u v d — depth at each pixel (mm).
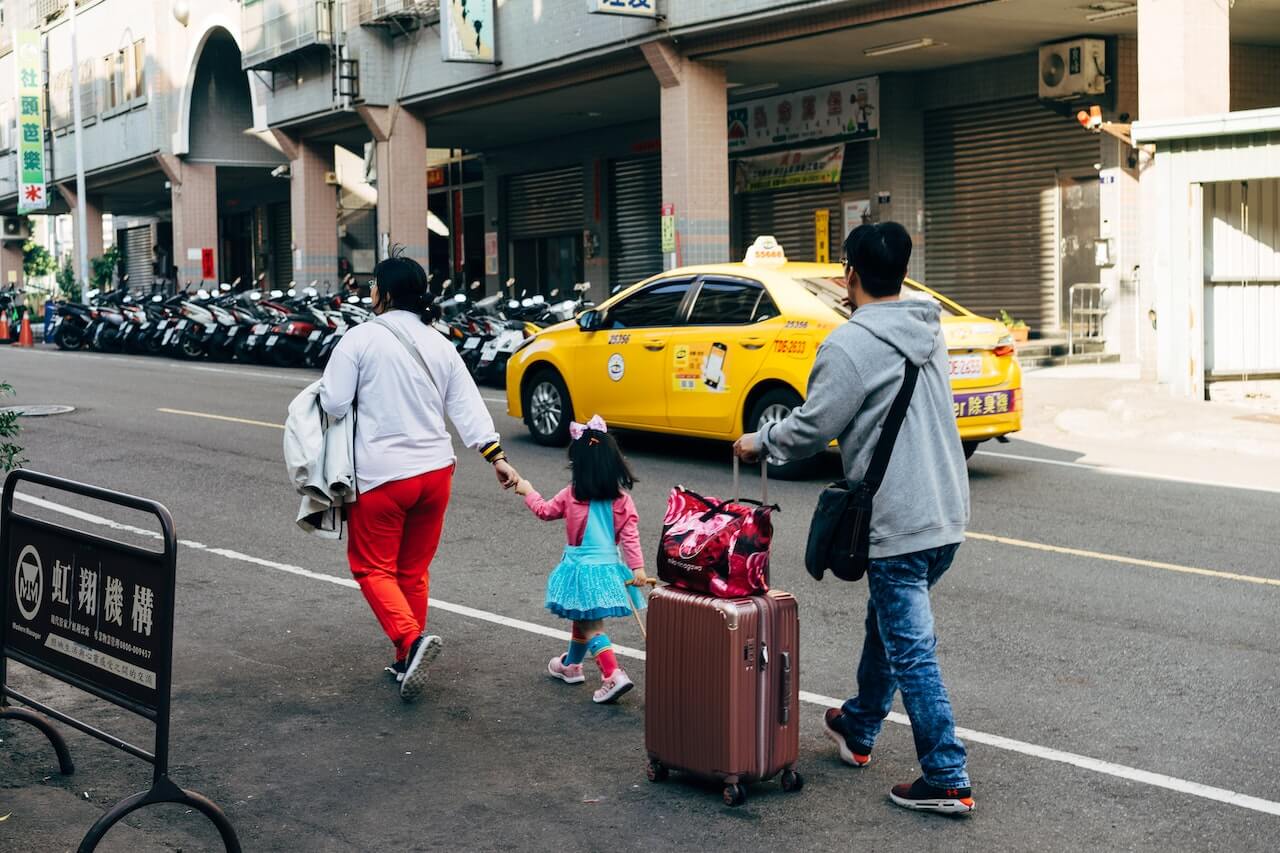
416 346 5789
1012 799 4559
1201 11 14750
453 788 4727
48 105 45438
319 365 22797
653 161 26891
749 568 4496
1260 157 14195
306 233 31266
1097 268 19453
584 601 5516
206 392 17922
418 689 5574
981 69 20578
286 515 9617
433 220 34219
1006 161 20609
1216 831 4277
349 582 7723
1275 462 11516
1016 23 17656
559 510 5664
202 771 4891
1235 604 6980
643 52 19719
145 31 37312
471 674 6043
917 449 4359
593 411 12289
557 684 5898
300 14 28047
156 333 26188
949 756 4398
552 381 12773
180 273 37094
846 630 6598
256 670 6105
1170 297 14945
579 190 28906
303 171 31141
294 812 4520
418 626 5781
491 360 18359
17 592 4570
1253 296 15227
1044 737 5129
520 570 7961
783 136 23234
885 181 21594
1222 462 11547
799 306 10578
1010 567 7836
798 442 4379
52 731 4785
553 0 21453
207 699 5707
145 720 5484
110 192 45031
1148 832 4277
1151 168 15188
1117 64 18609
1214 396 15102
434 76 25000
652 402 11648
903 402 4328
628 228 27688
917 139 21703
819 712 5453
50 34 44750
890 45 18984
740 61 20078
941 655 6172
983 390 10414
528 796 4648
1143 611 6867
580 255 29344
